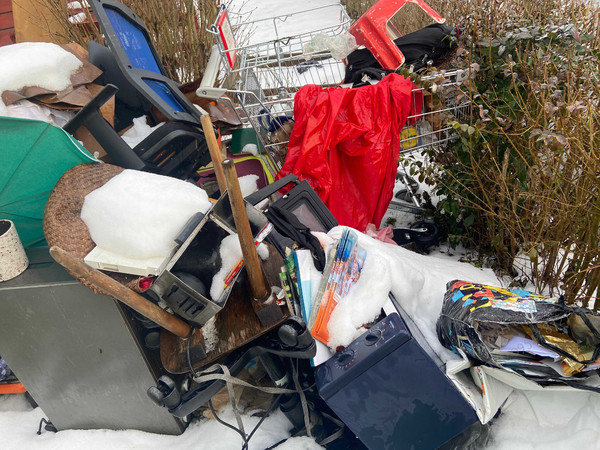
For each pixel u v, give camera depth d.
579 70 2.51
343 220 2.90
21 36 4.53
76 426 2.51
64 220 2.04
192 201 1.97
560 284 2.86
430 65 2.97
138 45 2.85
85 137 2.45
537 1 3.15
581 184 2.43
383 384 1.90
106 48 2.94
